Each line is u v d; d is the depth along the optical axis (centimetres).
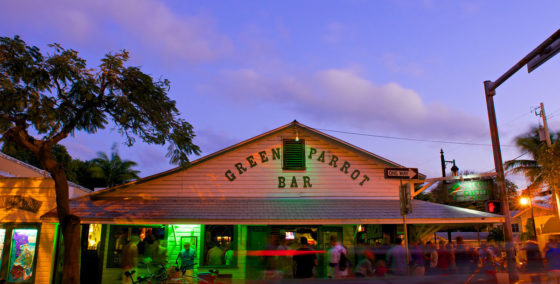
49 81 1256
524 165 2812
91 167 5100
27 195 1539
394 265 723
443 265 736
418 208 1581
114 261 1568
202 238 1597
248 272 820
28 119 1229
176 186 1638
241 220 1420
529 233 2875
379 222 1458
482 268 725
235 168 1666
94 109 1345
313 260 855
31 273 1482
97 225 1655
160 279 1338
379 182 1683
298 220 1427
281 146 1697
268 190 1650
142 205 1530
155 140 1466
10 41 1219
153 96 1394
